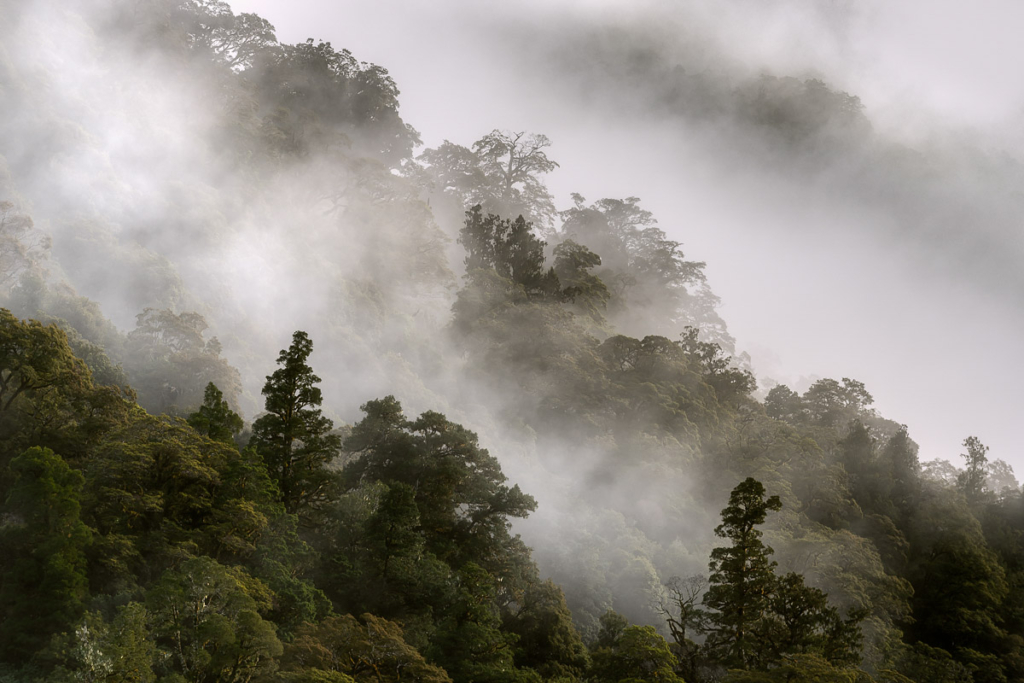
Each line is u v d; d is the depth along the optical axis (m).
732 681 48.00
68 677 36.41
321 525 64.69
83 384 63.38
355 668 43.91
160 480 54.25
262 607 44.59
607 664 53.03
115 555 47.16
